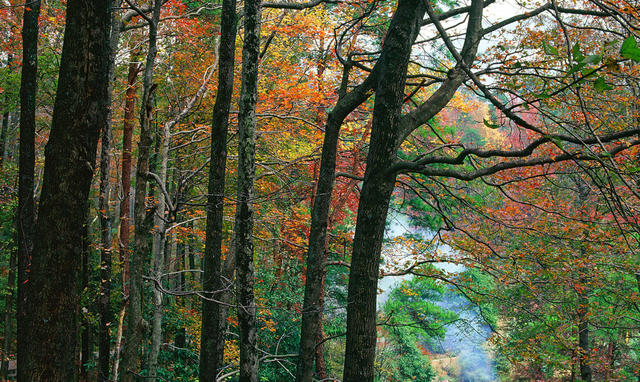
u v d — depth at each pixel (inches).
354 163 556.4
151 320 617.6
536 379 807.1
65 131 177.5
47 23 514.0
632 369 656.4
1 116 674.2
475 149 199.9
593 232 422.0
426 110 251.4
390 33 220.2
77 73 178.2
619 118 320.2
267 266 679.7
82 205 183.3
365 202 224.2
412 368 776.9
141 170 311.3
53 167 177.3
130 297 315.9
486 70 276.2
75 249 181.2
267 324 554.9
